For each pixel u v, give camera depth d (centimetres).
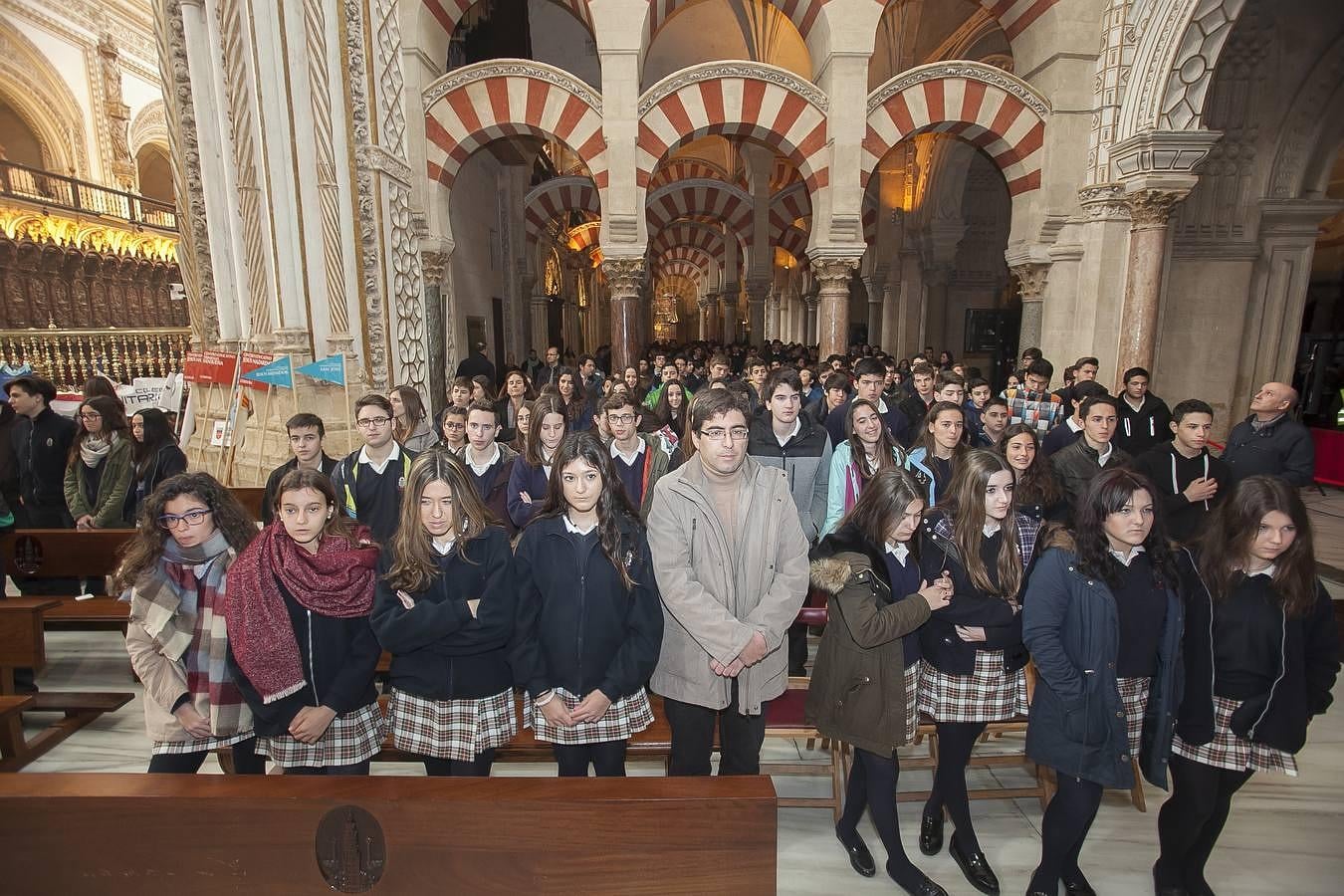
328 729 214
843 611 221
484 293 1306
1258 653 202
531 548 218
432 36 912
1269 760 206
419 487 209
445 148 896
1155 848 264
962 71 872
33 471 441
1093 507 214
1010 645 236
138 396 1006
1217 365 923
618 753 230
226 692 204
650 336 2805
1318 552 601
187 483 205
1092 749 211
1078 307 891
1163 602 214
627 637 220
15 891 167
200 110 705
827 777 319
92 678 394
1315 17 820
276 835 165
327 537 213
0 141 1554
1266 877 249
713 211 1734
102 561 395
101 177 1688
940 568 236
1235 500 204
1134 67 794
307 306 673
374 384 751
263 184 646
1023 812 288
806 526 365
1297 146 856
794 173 2047
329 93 658
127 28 1775
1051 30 862
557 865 165
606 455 217
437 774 230
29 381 439
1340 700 372
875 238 1675
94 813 164
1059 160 872
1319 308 1084
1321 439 864
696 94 892
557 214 1587
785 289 2670
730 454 213
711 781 169
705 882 167
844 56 863
